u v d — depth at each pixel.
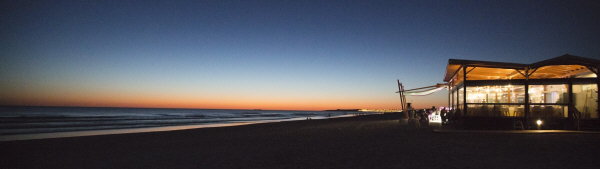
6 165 8.67
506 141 12.10
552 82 16.77
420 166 7.64
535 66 17.28
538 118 16.73
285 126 26.55
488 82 17.55
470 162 8.00
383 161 8.34
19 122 33.28
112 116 57.12
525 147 10.45
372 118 44.44
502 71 19.12
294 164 8.21
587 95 16.66
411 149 10.40
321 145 12.00
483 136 13.97
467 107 17.89
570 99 16.45
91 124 33.50
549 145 10.86
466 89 18.56
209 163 8.59
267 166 8.02
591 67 16.64
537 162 7.86
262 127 25.45
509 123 17.09
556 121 16.52
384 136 14.92
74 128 27.89
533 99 17.55
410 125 22.27
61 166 8.48
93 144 13.56
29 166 8.52
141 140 15.30
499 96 18.09
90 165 8.57
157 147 12.40
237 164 8.38
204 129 23.20
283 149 11.09
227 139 15.32
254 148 11.55
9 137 19.30
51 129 26.25
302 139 14.48
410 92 26.39
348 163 8.18
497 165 7.59
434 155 9.13
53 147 12.49
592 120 15.94
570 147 10.36
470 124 17.66
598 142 11.59
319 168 7.65
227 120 51.69
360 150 10.41
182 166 8.25
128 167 8.22
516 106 17.31
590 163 7.68
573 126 16.17
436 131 15.93
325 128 22.41
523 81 17.16
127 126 32.03
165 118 53.38
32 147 12.45
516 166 7.43
